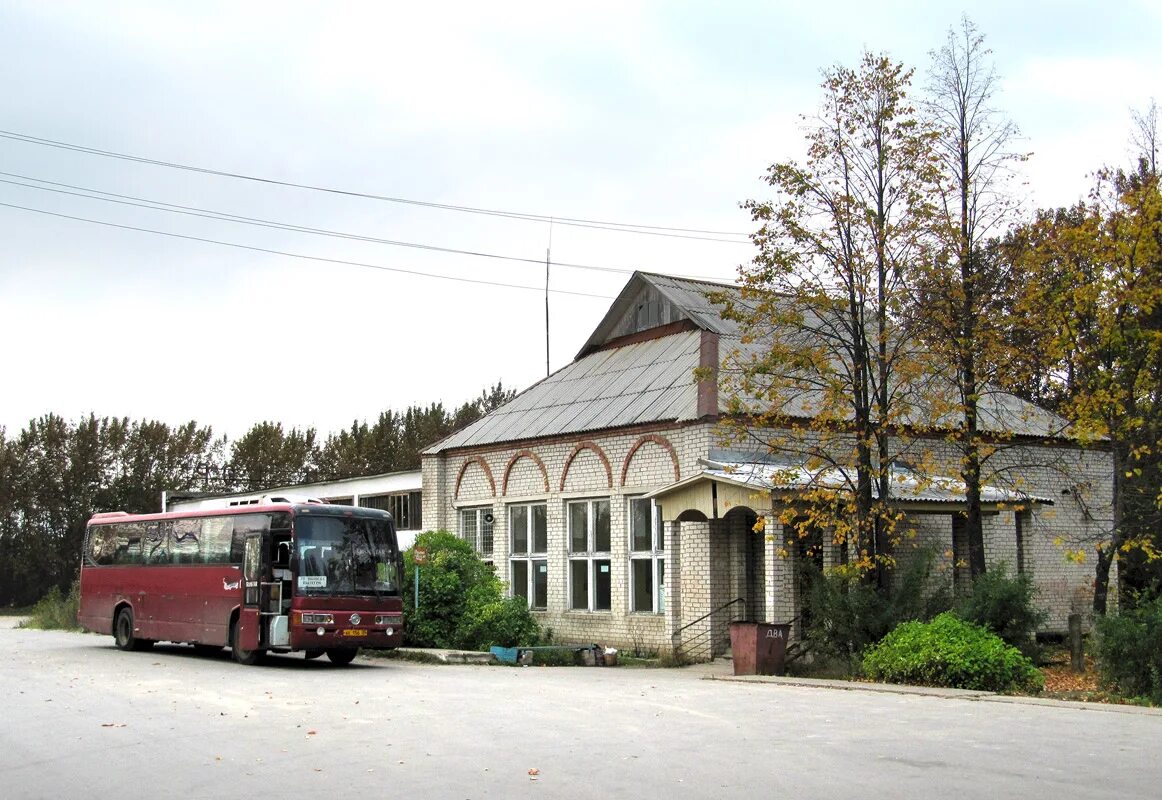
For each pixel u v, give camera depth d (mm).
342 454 75000
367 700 16438
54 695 17375
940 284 22359
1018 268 23250
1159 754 10906
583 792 9297
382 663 24859
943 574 24453
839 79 22266
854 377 22406
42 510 68438
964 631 18672
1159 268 21438
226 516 24984
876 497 22891
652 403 28812
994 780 9602
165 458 72188
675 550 27062
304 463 77875
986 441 26375
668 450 27422
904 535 23797
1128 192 21531
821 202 22109
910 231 22109
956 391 23719
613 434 29188
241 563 24062
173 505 54438
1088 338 22250
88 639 33969
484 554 33750
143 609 27594
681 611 26766
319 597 22672
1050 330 22344
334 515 23391
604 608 29500
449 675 21391
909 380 21969
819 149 22250
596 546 29859
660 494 24641
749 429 25922
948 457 28219
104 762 11250
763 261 22188
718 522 26250
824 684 18516
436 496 35219
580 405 31875
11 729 13695
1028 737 12078
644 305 34406
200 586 25391
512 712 14781
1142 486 23297
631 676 21578
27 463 68812
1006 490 25453
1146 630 17125
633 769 10320
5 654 26859
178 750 11875
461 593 28016
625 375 31922
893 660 18734
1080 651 21125
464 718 14164
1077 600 30281
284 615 22781
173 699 16703
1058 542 22703
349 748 11797
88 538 30625
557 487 31047
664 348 32250
